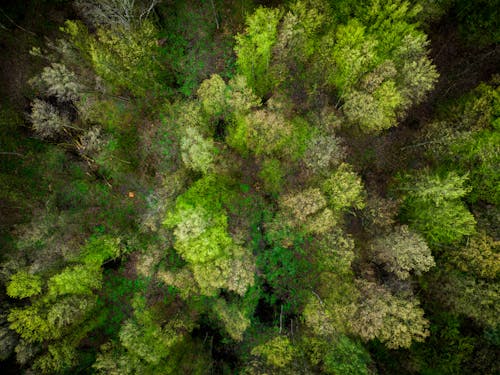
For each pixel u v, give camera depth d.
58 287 25.27
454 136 27.14
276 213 29.61
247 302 29.55
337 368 24.55
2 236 30.23
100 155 31.17
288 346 25.36
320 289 28.09
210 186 27.77
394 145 32.31
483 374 26.81
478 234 26.38
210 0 32.44
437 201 25.78
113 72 27.72
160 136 32.31
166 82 32.44
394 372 28.83
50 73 25.69
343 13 26.97
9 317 23.59
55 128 28.91
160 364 25.91
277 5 31.61
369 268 28.84
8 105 30.86
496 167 25.80
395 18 24.91
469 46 31.88
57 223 29.00
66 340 26.23
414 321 24.98
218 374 29.25
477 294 26.20
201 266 24.08
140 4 29.34
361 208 27.42
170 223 24.83
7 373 26.45
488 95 26.33
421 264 25.64
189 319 29.33
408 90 26.62
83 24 29.03
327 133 27.92
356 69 25.97
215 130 30.62
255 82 29.38
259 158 29.80
